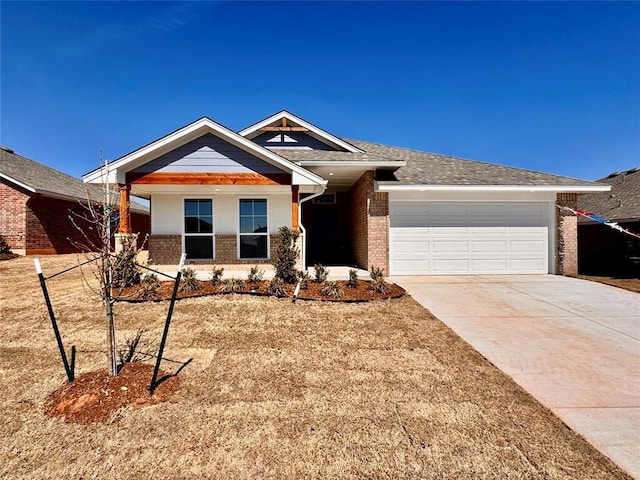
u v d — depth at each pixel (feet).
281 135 42.98
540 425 10.28
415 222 36.91
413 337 17.83
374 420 10.50
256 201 40.37
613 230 44.70
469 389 12.48
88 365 14.17
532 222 37.40
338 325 19.45
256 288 26.00
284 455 8.89
